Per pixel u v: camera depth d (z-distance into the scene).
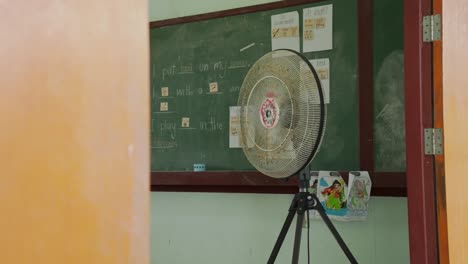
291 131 2.42
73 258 1.02
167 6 4.00
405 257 3.02
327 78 3.28
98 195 1.07
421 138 2.18
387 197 3.08
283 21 3.45
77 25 1.04
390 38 3.07
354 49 3.19
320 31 3.30
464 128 2.21
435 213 2.15
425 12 2.19
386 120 3.07
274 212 3.48
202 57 3.80
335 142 3.24
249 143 2.59
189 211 3.86
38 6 0.96
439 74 2.14
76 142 1.03
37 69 0.96
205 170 3.76
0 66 0.90
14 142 0.92
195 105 3.83
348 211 3.12
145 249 1.18
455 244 2.13
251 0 3.61
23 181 0.93
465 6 2.25
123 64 1.15
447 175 2.12
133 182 1.16
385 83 3.08
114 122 1.12
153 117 4.02
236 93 3.65
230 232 3.67
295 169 2.44
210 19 3.76
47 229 0.97
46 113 0.97
